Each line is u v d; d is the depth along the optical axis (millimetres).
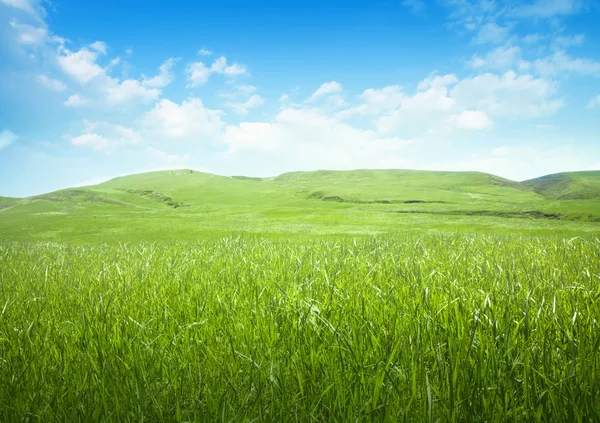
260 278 5750
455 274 5754
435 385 2590
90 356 2936
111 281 6180
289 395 2512
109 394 2584
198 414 2447
